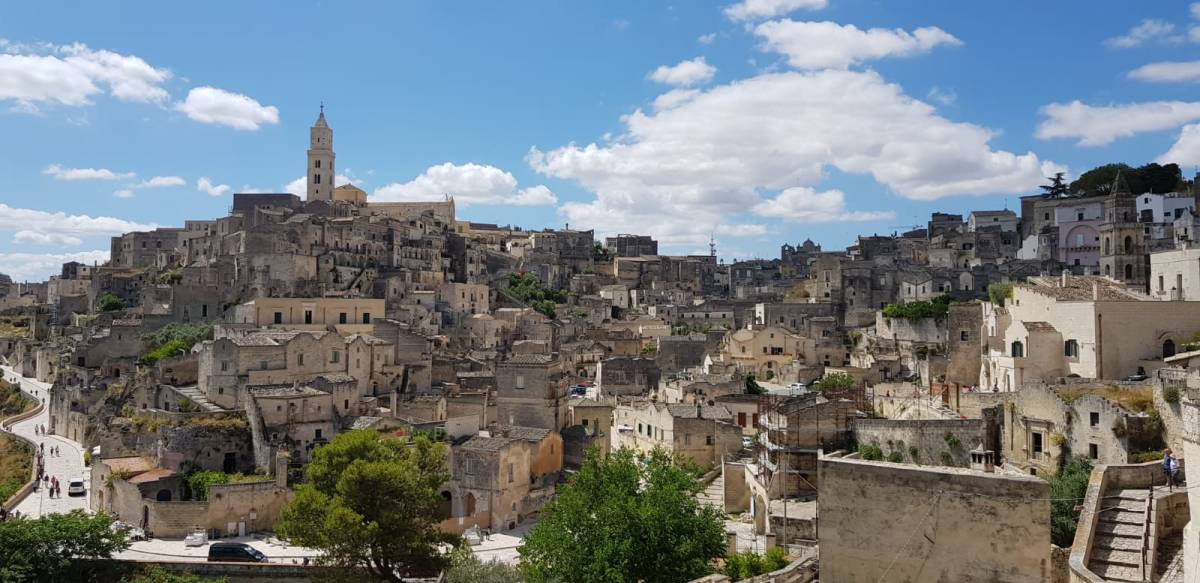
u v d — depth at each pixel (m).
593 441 114.25
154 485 99.50
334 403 115.19
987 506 30.73
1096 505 45.38
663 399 134.38
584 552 55.38
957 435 74.62
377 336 145.62
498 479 96.88
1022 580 30.02
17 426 150.00
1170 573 39.91
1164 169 193.12
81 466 121.06
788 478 76.00
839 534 33.47
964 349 104.06
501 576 68.06
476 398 126.00
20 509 102.81
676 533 56.12
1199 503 32.62
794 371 143.75
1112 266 125.25
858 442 78.25
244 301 169.50
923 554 31.73
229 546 83.19
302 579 73.50
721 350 157.12
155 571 71.44
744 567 54.72
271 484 98.50
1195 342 77.38
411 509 70.06
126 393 128.25
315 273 185.25
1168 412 62.91
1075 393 71.00
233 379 116.38
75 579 72.56
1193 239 148.25
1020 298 92.19
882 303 180.38
